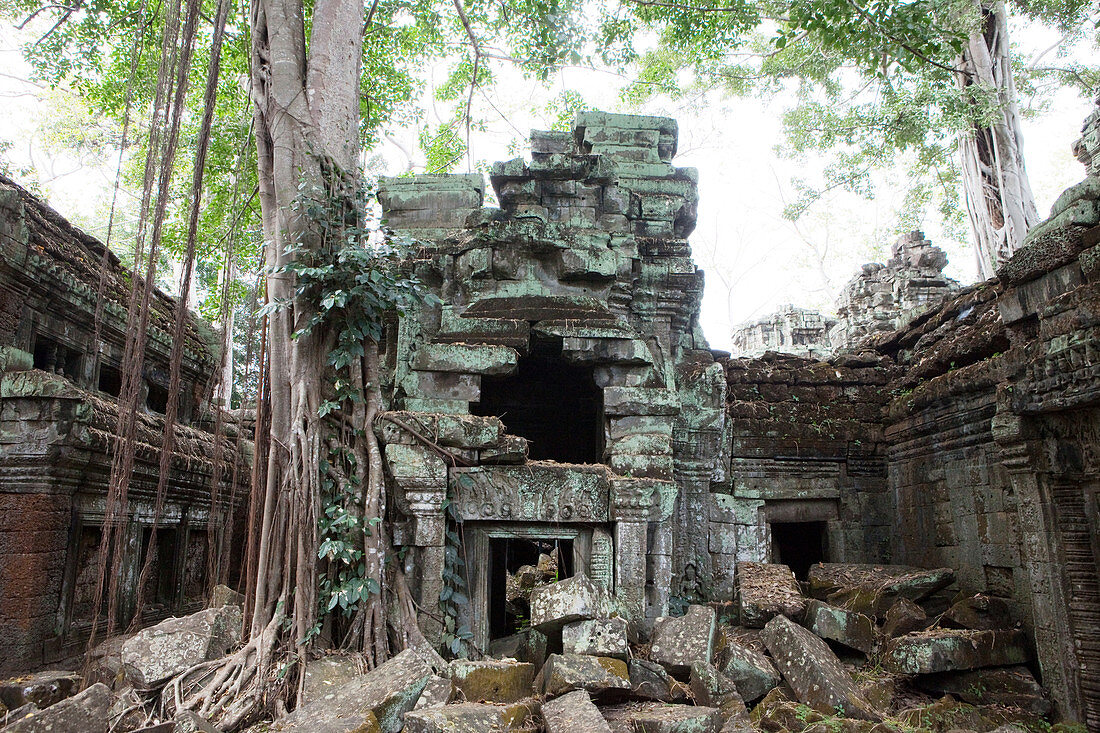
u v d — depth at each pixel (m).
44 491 6.79
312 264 6.74
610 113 10.37
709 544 9.85
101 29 10.64
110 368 9.34
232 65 12.55
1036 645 6.68
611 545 7.44
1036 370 6.45
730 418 10.22
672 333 9.55
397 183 9.55
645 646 7.02
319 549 6.19
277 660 5.74
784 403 10.52
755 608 7.81
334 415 6.75
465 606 6.93
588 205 9.41
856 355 11.07
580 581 6.34
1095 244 6.11
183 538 9.51
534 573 12.64
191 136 12.55
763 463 10.21
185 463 9.13
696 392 9.44
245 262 12.66
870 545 10.16
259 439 6.61
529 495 7.35
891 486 10.20
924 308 10.67
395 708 4.53
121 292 9.23
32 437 6.79
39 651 6.61
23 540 6.66
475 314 8.44
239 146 11.62
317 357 6.71
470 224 9.10
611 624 6.14
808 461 10.30
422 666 4.96
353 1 7.74
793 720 5.66
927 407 9.15
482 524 7.43
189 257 5.95
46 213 8.05
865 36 7.68
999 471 7.76
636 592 7.21
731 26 11.28
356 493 6.53
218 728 4.99
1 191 7.10
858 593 8.25
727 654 6.43
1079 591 6.27
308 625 5.97
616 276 8.86
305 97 7.21
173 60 5.88
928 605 8.27
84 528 7.64
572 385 10.90
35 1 10.33
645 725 5.21
